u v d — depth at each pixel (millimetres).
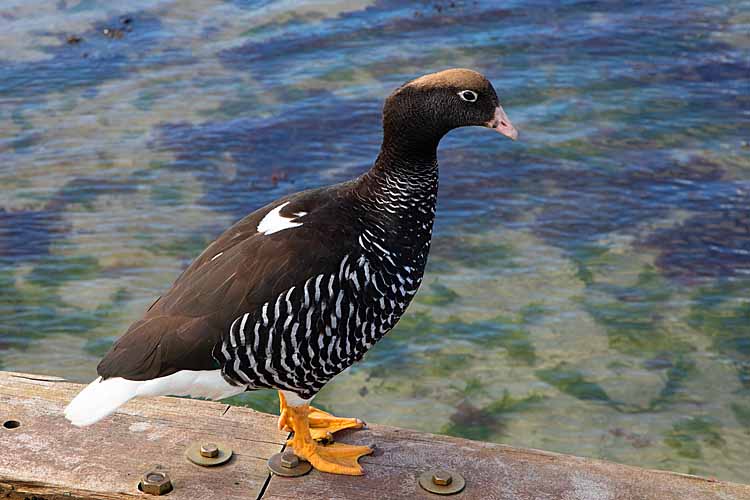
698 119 11125
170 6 13852
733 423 7113
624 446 6918
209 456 3834
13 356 7750
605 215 9500
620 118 11148
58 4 13859
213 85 11836
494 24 13383
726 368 7609
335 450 3922
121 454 3840
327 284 3797
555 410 7234
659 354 7766
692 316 8172
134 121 11109
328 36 13000
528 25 13352
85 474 3721
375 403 7309
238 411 4137
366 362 7723
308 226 3871
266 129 10922
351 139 10727
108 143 10688
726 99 11531
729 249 8992
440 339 7938
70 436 3916
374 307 3959
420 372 7609
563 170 10195
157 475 3713
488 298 8383
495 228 9312
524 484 3732
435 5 13922
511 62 12367
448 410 7238
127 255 8945
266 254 3805
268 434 4004
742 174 10125
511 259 8883
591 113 11242
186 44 12820
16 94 11617
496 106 4012
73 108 11367
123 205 9664
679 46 12805
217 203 9703
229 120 11102
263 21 13422
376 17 13539
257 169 10219
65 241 9117
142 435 3955
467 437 6980
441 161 10344
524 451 3955
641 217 9469
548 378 7531
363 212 3959
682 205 9633
